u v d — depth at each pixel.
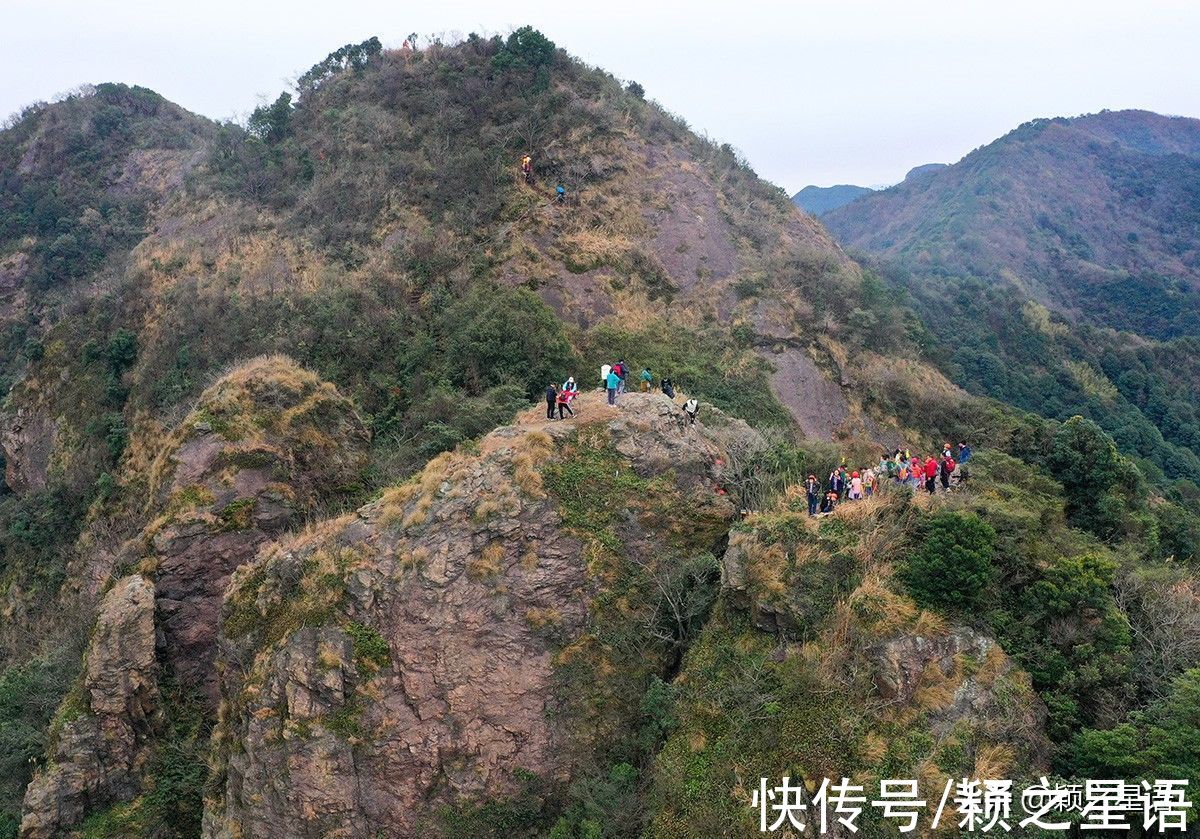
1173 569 19.34
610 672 18.42
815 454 24.58
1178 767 13.82
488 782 17.30
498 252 42.09
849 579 16.92
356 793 17.03
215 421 25.97
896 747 14.73
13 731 24.38
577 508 20.12
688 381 35.97
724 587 18.03
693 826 14.78
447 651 18.00
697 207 47.94
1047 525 19.48
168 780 21.47
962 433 38.16
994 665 15.77
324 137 53.59
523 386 32.91
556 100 51.31
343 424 28.34
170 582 23.55
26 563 37.34
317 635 18.12
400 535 19.28
